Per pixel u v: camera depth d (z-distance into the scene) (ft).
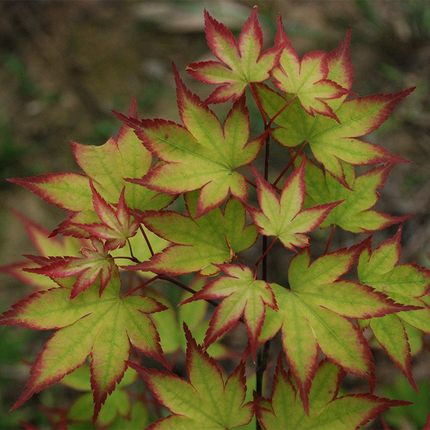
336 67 2.04
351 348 1.90
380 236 4.16
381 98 2.01
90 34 5.78
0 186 4.72
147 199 2.05
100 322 1.95
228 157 1.99
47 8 5.90
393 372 3.59
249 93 4.66
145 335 1.95
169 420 1.95
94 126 5.15
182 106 1.98
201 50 5.67
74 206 2.03
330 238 2.09
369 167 4.23
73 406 2.31
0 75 5.42
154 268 1.95
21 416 3.66
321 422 1.96
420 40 5.33
